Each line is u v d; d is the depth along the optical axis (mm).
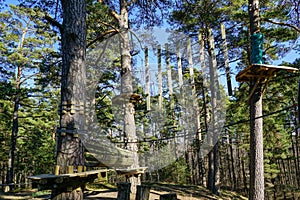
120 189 4613
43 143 14367
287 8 6992
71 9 3814
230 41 9156
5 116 12516
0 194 8586
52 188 2869
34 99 14031
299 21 6688
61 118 3367
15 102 11945
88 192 7508
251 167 5637
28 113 14383
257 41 3439
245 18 8031
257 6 6125
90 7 6406
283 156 14516
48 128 14484
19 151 16516
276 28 7637
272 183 18141
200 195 9180
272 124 11820
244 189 18609
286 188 18359
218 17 8680
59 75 9188
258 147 5582
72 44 3678
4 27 11906
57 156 3217
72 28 3730
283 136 13953
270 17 7316
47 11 6391
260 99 5711
